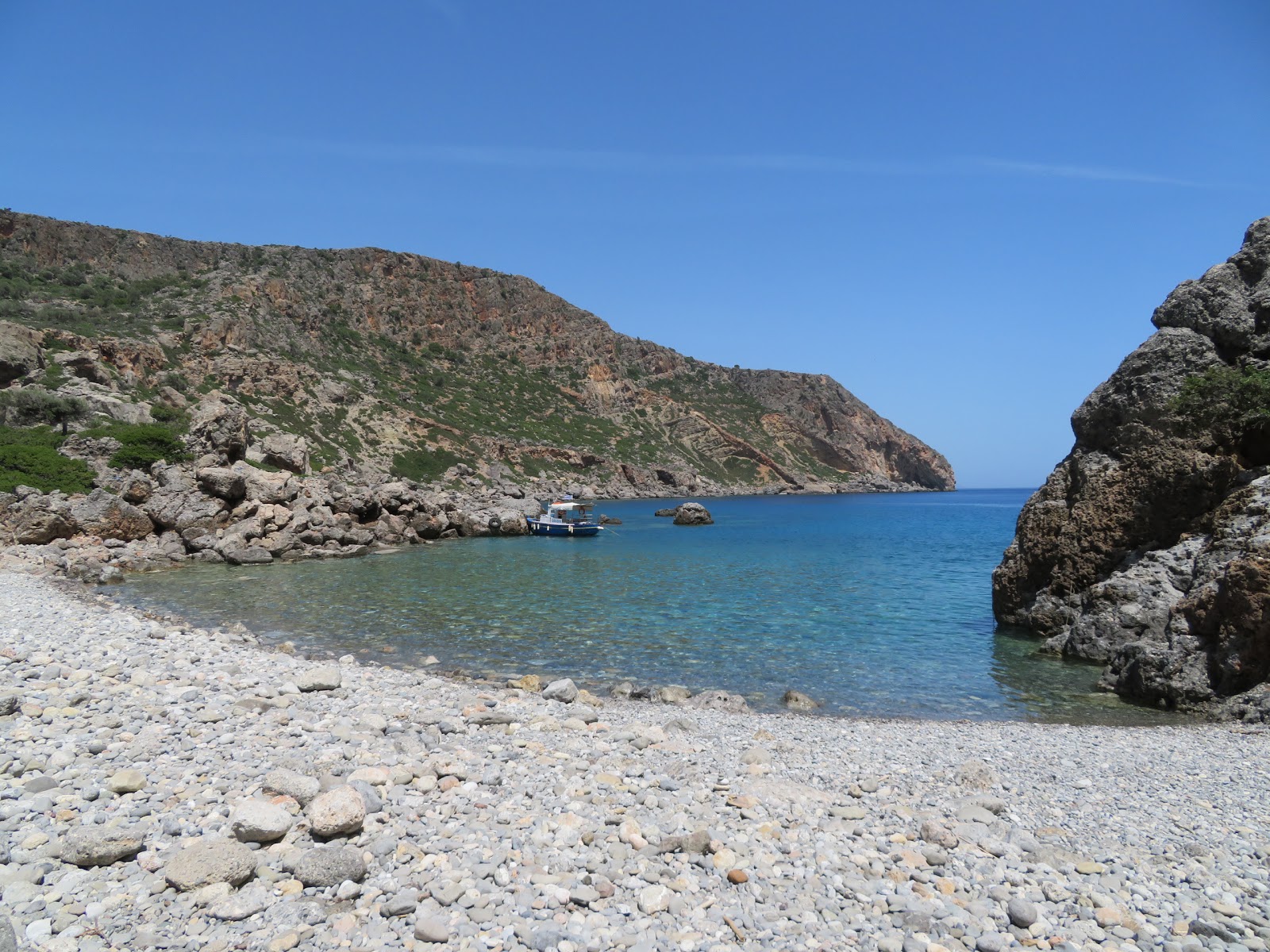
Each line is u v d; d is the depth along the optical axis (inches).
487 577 1528.1
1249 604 628.1
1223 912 271.1
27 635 681.0
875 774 420.8
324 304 6274.6
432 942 231.6
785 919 257.0
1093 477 914.1
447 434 5216.5
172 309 4768.7
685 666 807.1
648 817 331.9
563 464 5989.2
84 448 2219.5
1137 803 389.1
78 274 5073.8
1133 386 890.1
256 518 1793.8
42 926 224.4
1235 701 621.6
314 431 4303.6
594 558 1953.7
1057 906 272.4
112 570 1344.7
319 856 264.8
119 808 301.6
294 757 369.7
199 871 250.7
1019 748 501.7
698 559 1955.0
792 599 1264.8
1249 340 845.8
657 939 242.2
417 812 321.1
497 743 438.3
